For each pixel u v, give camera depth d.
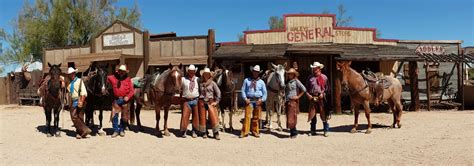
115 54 19.27
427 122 13.09
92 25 32.72
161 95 10.30
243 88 10.38
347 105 18.50
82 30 32.38
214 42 18.41
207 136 10.47
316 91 10.16
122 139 10.03
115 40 20.55
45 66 22.75
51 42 32.44
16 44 33.34
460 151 8.03
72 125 12.98
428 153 7.93
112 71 20.73
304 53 17.16
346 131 11.37
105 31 20.88
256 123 10.40
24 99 25.22
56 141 9.77
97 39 21.06
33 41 31.78
